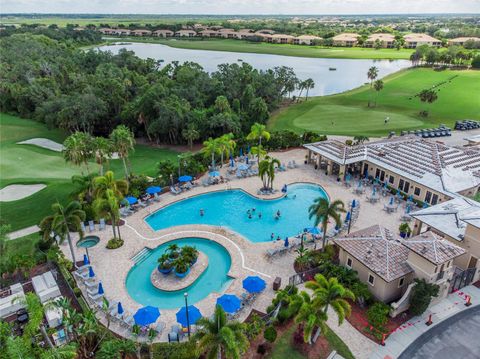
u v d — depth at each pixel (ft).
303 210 174.81
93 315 94.48
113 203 134.31
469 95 404.36
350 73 601.21
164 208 176.45
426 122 318.86
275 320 104.22
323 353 95.81
